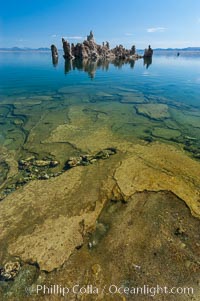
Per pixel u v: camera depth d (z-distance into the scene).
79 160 3.33
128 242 2.00
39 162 3.35
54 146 3.83
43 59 27.39
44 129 4.58
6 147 3.86
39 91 8.16
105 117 5.23
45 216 2.31
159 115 5.32
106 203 2.46
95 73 12.98
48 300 1.61
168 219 2.22
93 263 1.84
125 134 4.25
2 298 1.65
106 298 1.60
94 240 2.03
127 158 3.30
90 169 3.07
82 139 4.06
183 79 10.65
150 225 2.17
